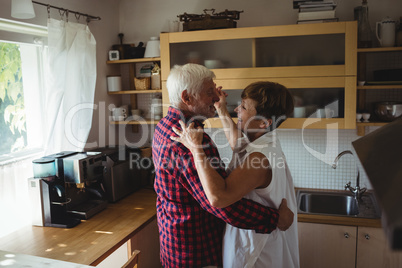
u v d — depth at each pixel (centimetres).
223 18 239
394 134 75
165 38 246
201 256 150
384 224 46
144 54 269
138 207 237
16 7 163
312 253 227
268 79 232
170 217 151
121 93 274
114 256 210
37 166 203
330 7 222
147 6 284
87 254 171
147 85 270
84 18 249
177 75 144
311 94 229
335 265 224
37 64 229
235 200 128
